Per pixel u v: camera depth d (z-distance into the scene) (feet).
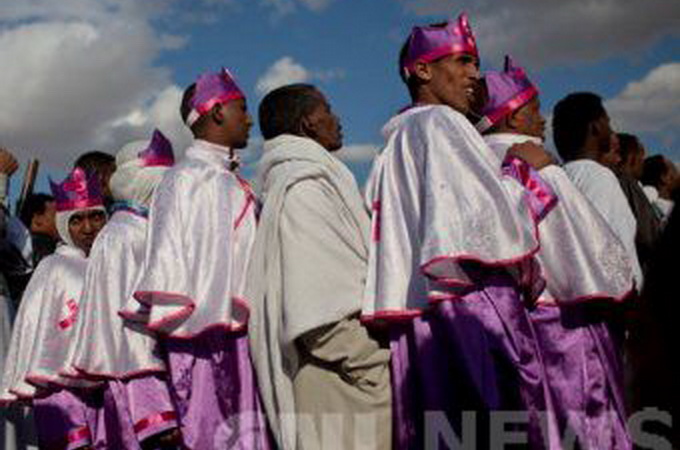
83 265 21.36
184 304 15.43
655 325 6.97
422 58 14.51
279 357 14.33
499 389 12.75
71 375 19.02
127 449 17.28
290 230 14.26
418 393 13.23
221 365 15.85
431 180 12.83
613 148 18.01
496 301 12.89
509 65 15.97
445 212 12.57
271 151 15.39
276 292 14.43
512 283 13.17
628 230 16.52
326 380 13.98
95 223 21.67
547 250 14.40
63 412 20.35
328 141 15.72
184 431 15.70
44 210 26.48
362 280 14.10
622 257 14.37
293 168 14.78
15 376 20.92
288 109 15.60
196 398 15.78
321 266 13.93
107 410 17.80
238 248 15.94
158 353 17.04
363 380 13.75
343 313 13.66
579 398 14.26
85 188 21.66
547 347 14.34
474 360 12.60
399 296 13.16
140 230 18.61
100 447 19.66
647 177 26.32
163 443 17.19
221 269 15.67
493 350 12.72
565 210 14.35
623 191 18.34
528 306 14.12
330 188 14.69
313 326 13.52
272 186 14.89
